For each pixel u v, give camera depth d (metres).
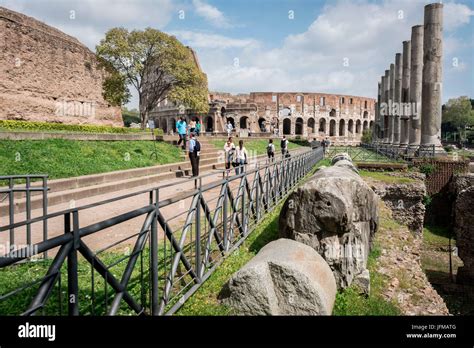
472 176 18.72
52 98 22.34
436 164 21.22
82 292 4.43
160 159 17.09
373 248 7.29
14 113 19.48
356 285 5.34
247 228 7.36
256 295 4.12
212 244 6.57
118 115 30.28
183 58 26.34
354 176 6.46
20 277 4.89
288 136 59.78
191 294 4.58
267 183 9.08
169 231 4.14
